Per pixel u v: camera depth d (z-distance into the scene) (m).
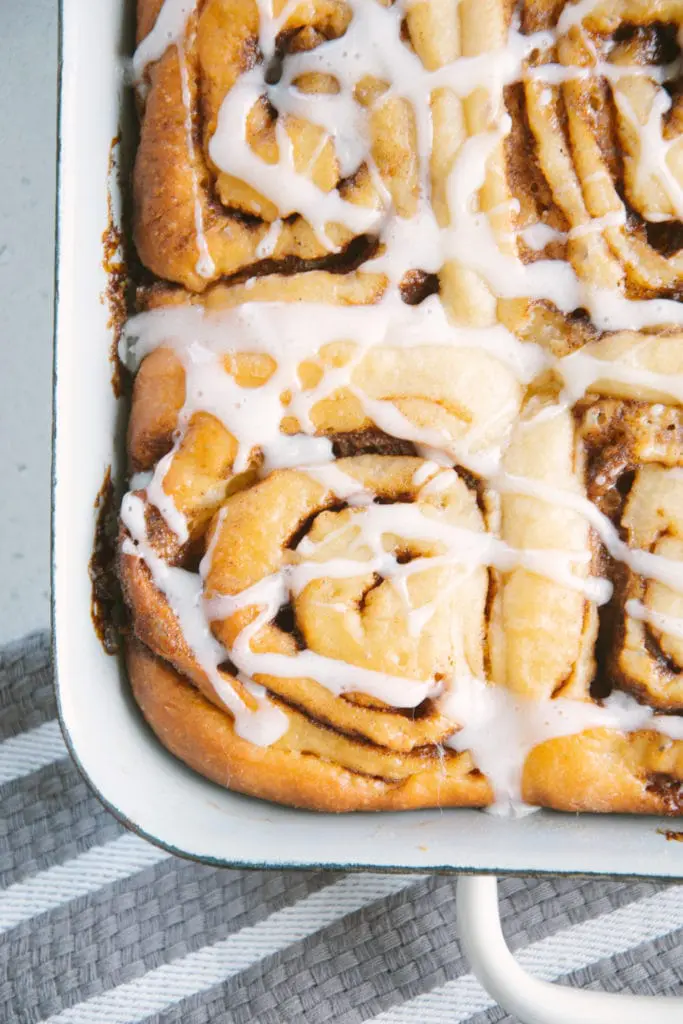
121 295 0.55
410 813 0.54
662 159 0.53
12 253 0.61
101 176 0.54
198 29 0.54
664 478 0.53
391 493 0.54
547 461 0.53
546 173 0.53
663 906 0.58
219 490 0.54
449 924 0.58
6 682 0.59
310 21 0.54
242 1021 0.58
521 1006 0.52
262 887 0.59
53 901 0.58
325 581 0.53
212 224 0.54
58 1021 0.58
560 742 0.53
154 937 0.58
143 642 0.54
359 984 0.58
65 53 0.53
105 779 0.53
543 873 0.52
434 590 0.53
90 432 0.54
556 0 0.54
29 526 0.61
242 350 0.53
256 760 0.53
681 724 0.53
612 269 0.53
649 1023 0.52
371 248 0.54
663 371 0.53
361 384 0.53
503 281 0.53
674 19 0.53
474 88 0.53
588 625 0.53
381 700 0.53
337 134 0.54
